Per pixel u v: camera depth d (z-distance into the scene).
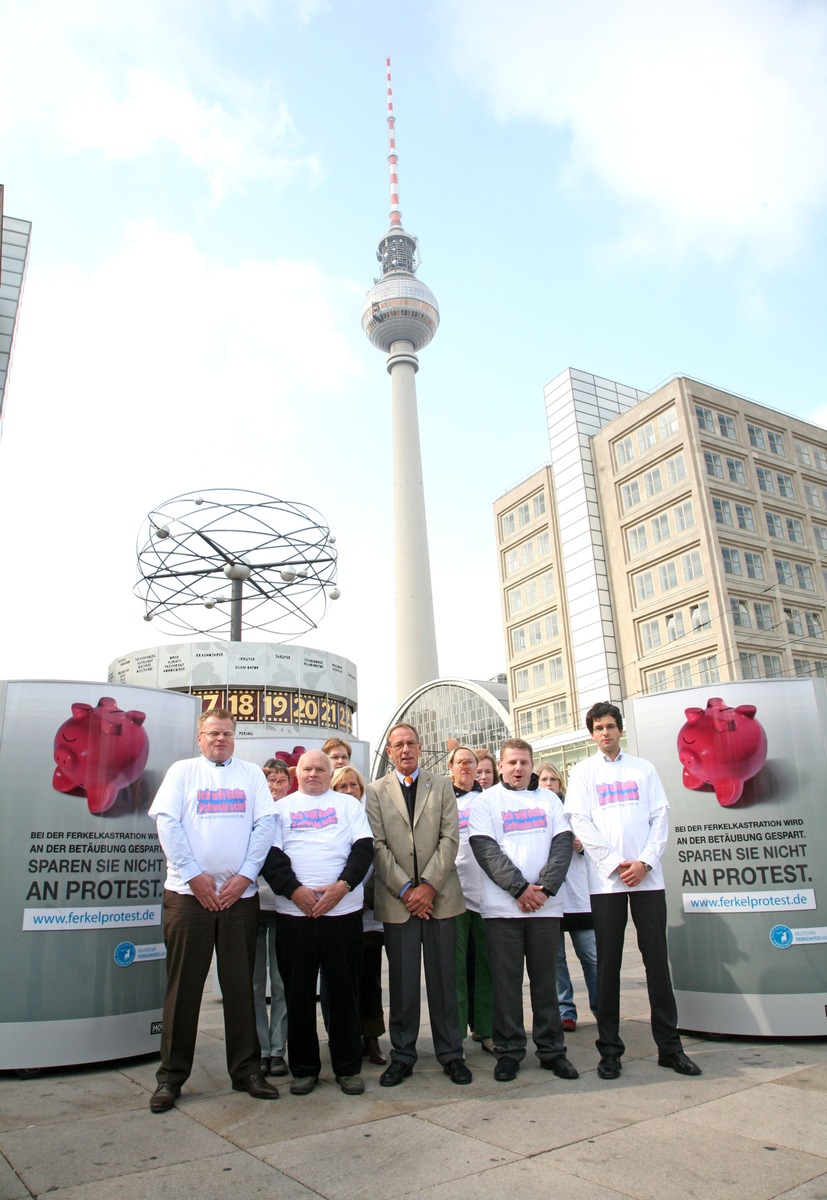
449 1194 3.85
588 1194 3.81
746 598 46.03
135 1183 4.04
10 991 6.35
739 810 7.22
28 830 6.66
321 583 23.72
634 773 6.46
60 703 6.98
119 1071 6.40
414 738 6.61
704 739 7.43
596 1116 4.95
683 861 7.35
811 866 7.00
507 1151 4.39
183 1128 4.90
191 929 5.68
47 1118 5.13
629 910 6.35
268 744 12.77
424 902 6.07
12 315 33.72
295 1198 3.84
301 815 6.28
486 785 8.70
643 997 9.09
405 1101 5.41
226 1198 3.85
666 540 48.66
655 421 50.50
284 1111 5.23
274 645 22.72
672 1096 5.32
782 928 6.93
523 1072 6.11
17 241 34.72
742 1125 4.70
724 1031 6.90
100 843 6.83
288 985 5.88
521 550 60.19
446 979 6.12
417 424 103.94
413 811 6.39
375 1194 3.87
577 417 55.56
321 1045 7.44
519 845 6.43
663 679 47.81
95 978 6.56
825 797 7.12
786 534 49.94
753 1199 3.72
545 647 56.34
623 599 51.06
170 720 7.47
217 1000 10.12
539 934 6.18
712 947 7.09
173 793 5.96
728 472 48.81
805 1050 6.46
